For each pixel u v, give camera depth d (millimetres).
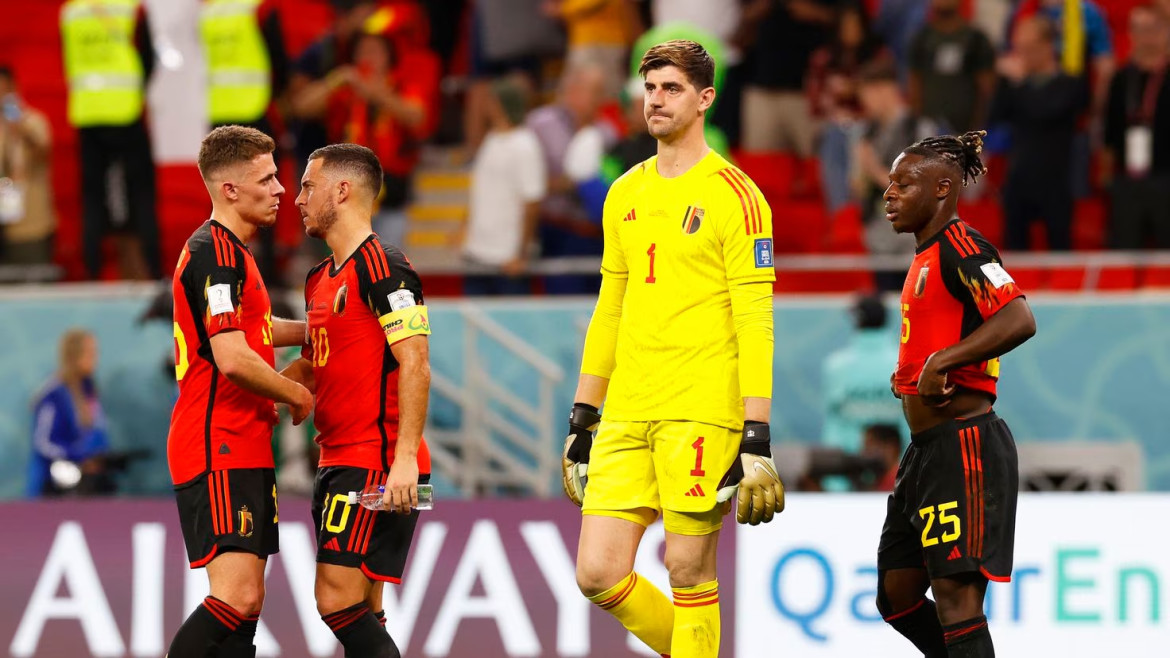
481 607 26344
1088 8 37625
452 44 44906
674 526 16953
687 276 16750
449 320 35031
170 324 35188
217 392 16984
